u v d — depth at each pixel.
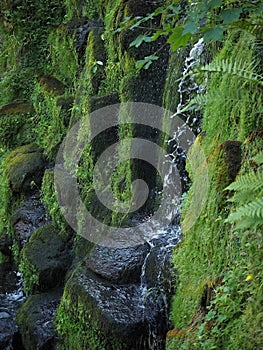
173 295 3.54
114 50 5.55
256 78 2.85
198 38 3.89
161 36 5.02
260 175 2.47
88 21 7.46
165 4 5.07
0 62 9.19
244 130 3.19
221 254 3.03
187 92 4.40
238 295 2.64
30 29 8.66
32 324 4.39
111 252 4.21
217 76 3.72
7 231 6.33
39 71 8.55
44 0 8.66
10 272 5.91
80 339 3.89
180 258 3.56
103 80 5.80
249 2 3.20
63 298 4.16
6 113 7.92
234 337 2.51
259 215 2.25
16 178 6.48
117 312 3.61
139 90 5.01
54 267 4.97
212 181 3.27
